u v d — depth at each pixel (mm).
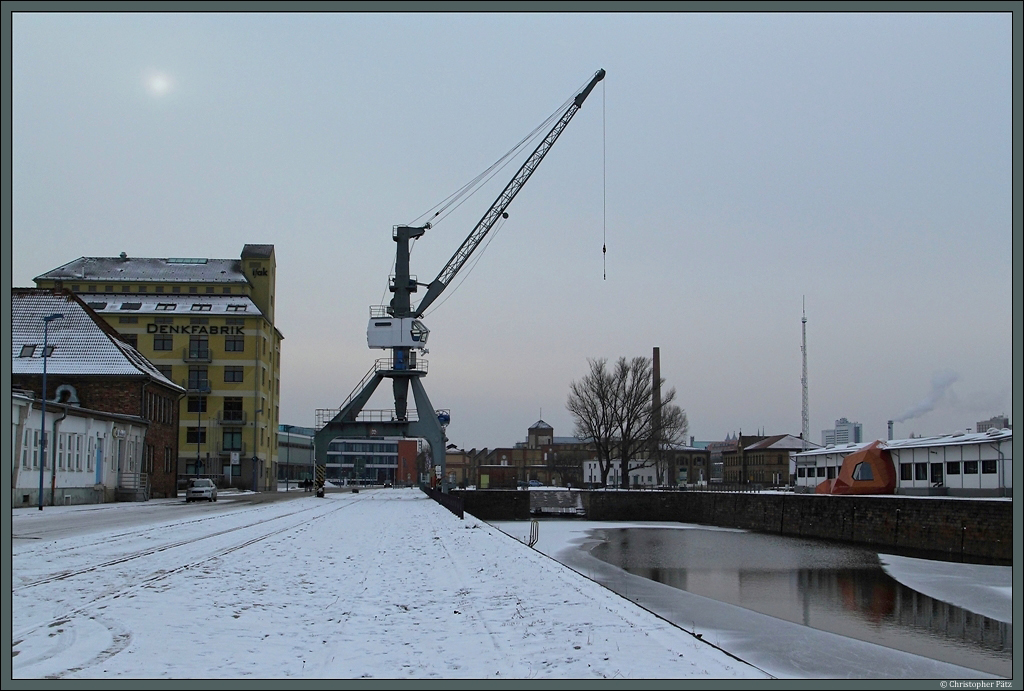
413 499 73250
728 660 10680
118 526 33156
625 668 10094
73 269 101625
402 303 74188
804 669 14414
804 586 29609
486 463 190375
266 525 35969
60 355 63250
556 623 13156
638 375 94688
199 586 16344
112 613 13109
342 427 74312
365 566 21172
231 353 95500
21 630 11750
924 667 15188
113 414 57531
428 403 74125
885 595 27266
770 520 61125
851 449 74562
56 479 49969
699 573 33938
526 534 58188
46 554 21797
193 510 48125
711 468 170500
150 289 99625
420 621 13352
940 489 56875
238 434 94875
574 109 78000
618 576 30594
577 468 144625
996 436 51062
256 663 10227
